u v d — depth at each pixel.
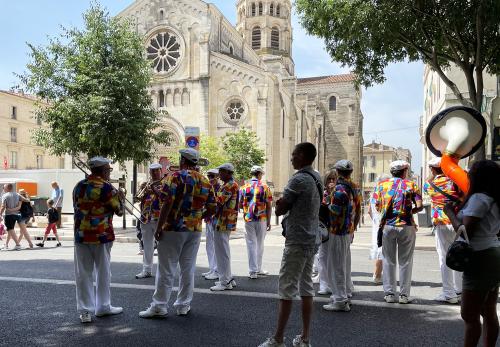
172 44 45.12
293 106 50.66
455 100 23.17
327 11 14.55
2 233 17.27
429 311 6.57
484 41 14.50
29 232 19.95
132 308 6.64
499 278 3.97
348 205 6.59
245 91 42.62
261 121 41.69
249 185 9.28
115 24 20.89
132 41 21.28
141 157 21.42
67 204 35.44
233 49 51.06
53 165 63.91
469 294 4.02
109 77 20.02
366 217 36.31
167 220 6.10
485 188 4.02
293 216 4.90
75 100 19.70
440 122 5.08
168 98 44.44
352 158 70.06
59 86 20.44
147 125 21.25
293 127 50.59
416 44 15.40
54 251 13.90
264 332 5.52
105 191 6.00
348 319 6.15
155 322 5.93
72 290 7.79
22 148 58.31
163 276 6.12
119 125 20.14
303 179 4.88
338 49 15.53
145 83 21.39
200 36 43.72
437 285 8.56
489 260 3.93
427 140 5.23
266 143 41.62
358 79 16.69
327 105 71.81
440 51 16.38
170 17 45.12
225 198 7.89
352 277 9.43
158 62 45.38
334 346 5.04
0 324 5.82
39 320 6.01
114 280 8.80
